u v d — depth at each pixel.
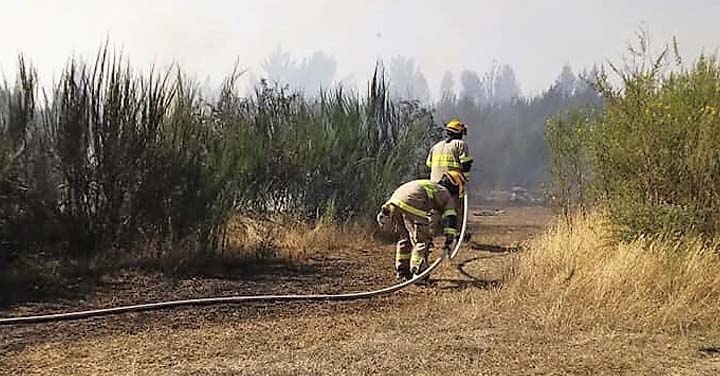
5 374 5.66
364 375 5.65
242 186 11.73
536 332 6.89
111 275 9.45
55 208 9.53
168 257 10.08
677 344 6.52
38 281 8.92
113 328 7.17
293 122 13.67
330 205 13.38
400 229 9.75
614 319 7.19
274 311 7.98
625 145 9.95
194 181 10.21
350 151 13.90
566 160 11.38
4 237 9.12
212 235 10.48
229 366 5.83
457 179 11.20
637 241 8.98
